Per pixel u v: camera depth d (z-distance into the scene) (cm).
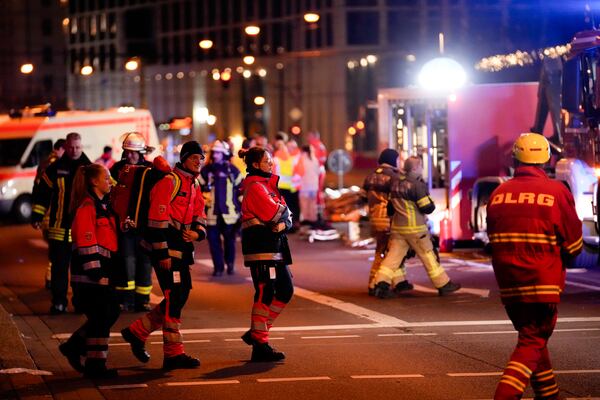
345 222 5128
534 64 4075
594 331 2120
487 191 3625
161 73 18388
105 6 19238
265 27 16912
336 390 1634
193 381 1725
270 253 1872
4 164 6003
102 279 1745
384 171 2791
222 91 17388
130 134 2388
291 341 2086
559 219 1397
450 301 2602
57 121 6028
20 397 1625
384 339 2092
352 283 3016
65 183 2552
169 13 18288
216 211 3244
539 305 1390
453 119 3738
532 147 1430
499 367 1788
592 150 2933
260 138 4222
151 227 1794
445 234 3734
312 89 16300
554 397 1416
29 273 3528
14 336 2052
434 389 1628
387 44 15688
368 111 15562
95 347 1758
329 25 16000
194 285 3056
